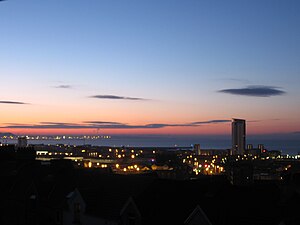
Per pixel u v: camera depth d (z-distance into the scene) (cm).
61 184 4506
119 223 3522
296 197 2952
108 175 4506
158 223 3297
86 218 3809
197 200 3291
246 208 2953
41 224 4341
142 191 3734
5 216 4738
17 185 4853
